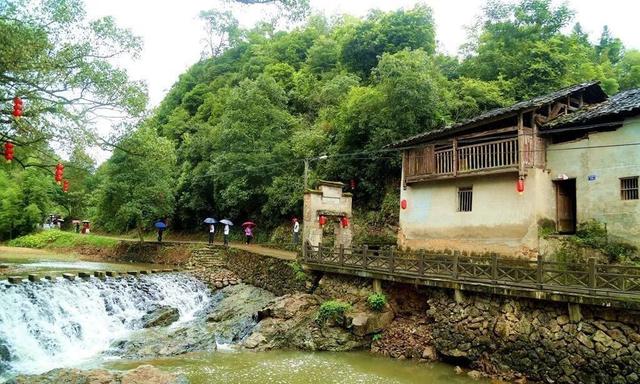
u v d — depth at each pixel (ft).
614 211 49.39
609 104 53.01
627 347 34.60
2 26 37.01
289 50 157.48
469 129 59.82
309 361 46.80
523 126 53.72
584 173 52.29
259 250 91.25
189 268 88.28
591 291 37.29
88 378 34.60
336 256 62.39
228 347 51.70
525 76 92.27
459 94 91.09
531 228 52.70
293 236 95.30
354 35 123.85
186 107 176.65
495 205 57.06
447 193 63.46
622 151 49.34
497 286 42.93
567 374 37.35
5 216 147.54
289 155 105.40
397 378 41.91
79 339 52.80
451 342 46.14
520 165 52.49
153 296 68.08
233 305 67.62
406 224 69.26
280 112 112.27
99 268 84.79
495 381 40.63
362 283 58.13
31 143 46.68
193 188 128.06
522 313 41.63
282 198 98.84
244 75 160.97
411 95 78.64
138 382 34.30
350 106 91.20
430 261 50.31
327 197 70.85
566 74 93.35
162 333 55.72
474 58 106.42
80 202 182.70
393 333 51.47
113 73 47.60
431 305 49.88
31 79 42.32
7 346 45.55
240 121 110.22
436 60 113.39
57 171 48.26
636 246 47.26
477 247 58.59
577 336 37.37
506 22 102.58
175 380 35.96
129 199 105.19
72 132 46.85
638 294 34.63
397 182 87.30
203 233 132.98
